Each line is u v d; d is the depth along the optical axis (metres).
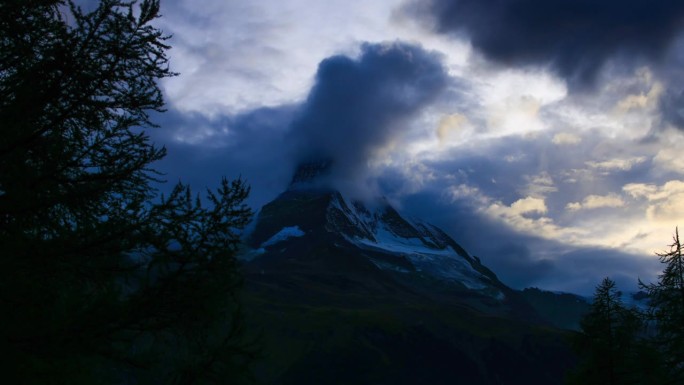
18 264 7.32
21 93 7.69
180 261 8.09
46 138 8.23
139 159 8.33
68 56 7.87
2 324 7.20
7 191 7.56
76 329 7.45
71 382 7.77
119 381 8.16
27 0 8.02
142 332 8.11
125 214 8.02
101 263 8.03
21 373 7.15
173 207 8.10
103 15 7.98
